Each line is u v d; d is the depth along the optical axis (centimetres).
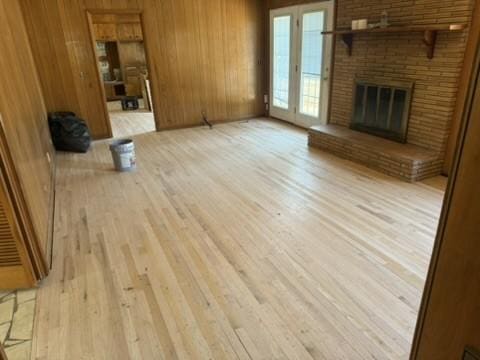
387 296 204
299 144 507
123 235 279
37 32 493
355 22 405
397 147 390
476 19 312
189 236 274
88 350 176
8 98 237
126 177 402
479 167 76
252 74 660
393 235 267
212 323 190
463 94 335
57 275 232
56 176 408
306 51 548
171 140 551
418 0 352
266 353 171
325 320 189
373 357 167
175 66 589
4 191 198
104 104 558
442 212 89
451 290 90
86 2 506
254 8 618
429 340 101
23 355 174
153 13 547
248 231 279
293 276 224
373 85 423
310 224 286
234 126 630
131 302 207
